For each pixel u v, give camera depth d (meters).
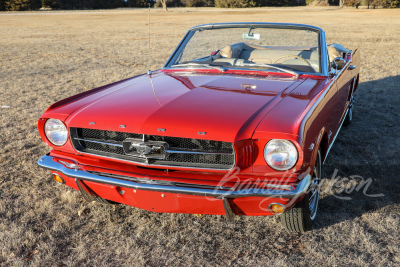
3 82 8.14
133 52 12.72
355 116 5.65
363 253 2.49
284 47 3.75
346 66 4.02
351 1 60.12
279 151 2.17
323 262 2.41
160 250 2.56
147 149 2.34
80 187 2.62
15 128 5.17
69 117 2.57
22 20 32.81
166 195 2.38
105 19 33.69
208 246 2.60
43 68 9.87
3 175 3.72
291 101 2.58
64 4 64.50
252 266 2.38
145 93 2.87
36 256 2.47
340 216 2.95
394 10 46.94
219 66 3.58
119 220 2.94
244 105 2.51
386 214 2.97
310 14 37.72
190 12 46.66
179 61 3.85
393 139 4.65
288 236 2.71
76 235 2.74
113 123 2.41
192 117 2.36
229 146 2.28
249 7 61.44
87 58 11.55
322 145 2.90
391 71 8.83
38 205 3.15
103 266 2.40
